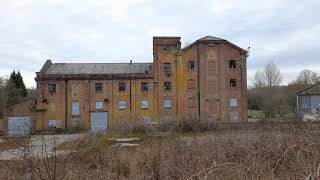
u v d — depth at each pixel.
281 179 7.52
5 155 9.29
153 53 61.06
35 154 8.23
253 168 7.86
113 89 61.09
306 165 7.18
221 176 7.80
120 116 60.84
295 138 9.53
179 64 60.81
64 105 60.59
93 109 60.84
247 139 11.45
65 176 7.75
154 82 60.75
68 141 15.59
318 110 12.70
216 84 60.62
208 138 12.93
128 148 16.39
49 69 62.81
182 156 10.17
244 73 60.94
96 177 9.16
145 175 9.73
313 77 96.31
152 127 39.44
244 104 60.56
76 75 60.94
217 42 60.97
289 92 85.25
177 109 60.53
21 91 88.38
